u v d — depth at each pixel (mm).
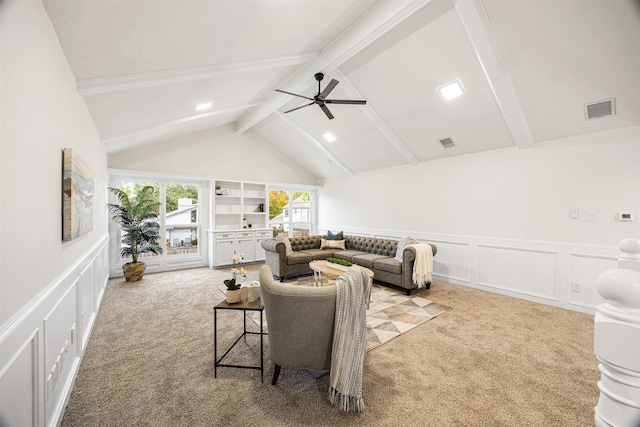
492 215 4117
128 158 5152
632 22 2115
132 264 4648
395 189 5656
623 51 2334
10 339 1008
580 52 2461
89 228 2455
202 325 2854
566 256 3387
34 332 1216
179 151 5719
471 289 4262
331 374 1663
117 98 2633
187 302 3582
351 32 2844
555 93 2926
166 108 3471
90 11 1456
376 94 3893
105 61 1977
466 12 2371
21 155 1124
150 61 2180
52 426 1411
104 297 3770
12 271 1040
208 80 2941
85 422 1532
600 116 2963
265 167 6910
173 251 5770
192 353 2289
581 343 2479
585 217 3246
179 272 5402
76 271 1972
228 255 5906
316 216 7855
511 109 3203
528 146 3697
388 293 4039
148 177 5379
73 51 1752
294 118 5301
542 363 2154
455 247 4594
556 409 1656
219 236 5793
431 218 4980
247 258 6148
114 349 2346
